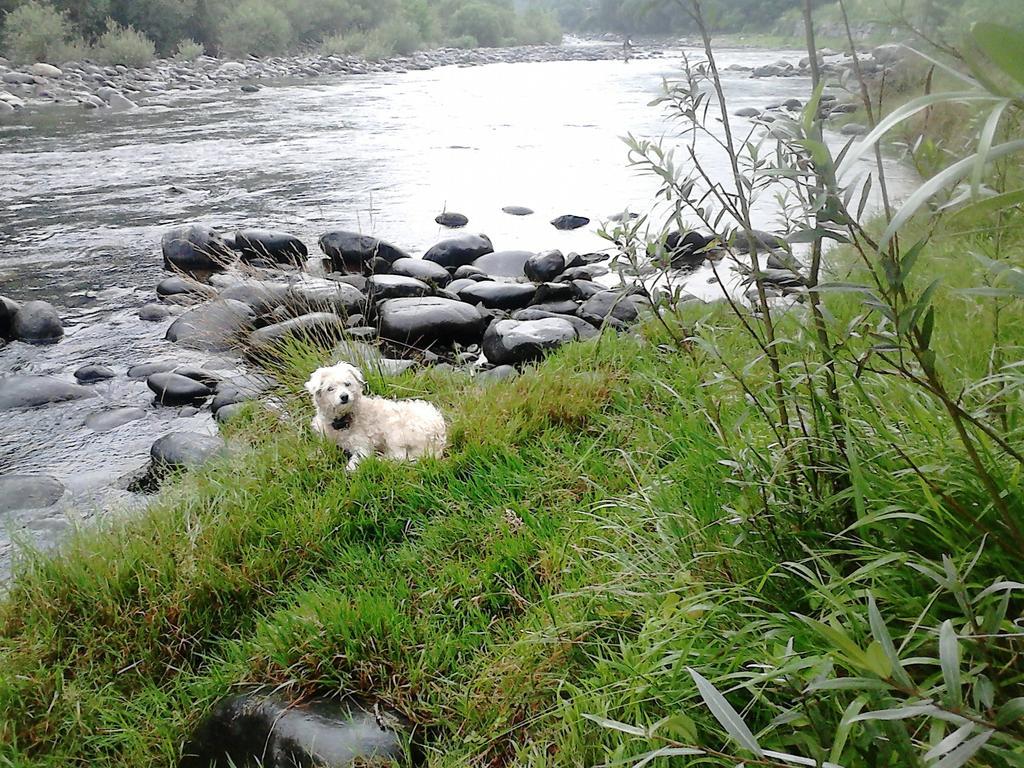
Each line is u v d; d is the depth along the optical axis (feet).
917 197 3.73
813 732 6.13
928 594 7.49
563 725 8.35
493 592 11.13
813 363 8.64
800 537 8.60
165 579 11.96
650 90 105.81
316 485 14.38
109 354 25.00
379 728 9.17
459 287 28.78
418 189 48.11
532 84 117.19
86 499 17.11
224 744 9.56
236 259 29.73
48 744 9.93
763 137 6.98
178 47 140.56
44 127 69.51
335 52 167.32
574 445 14.46
